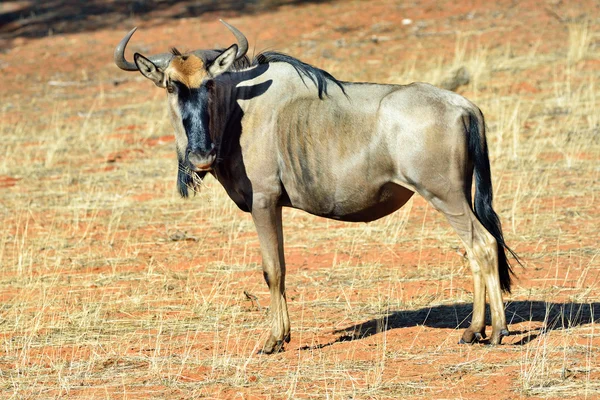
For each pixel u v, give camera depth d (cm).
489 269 2438
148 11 10556
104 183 5194
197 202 4678
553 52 7594
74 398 2255
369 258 3572
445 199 2441
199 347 2658
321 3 10088
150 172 5406
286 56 2616
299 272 3453
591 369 2216
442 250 3622
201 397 2216
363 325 2811
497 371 2264
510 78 6931
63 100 7825
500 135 5272
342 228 4038
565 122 5650
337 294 3156
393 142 2438
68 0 11394
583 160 4884
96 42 9550
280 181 2577
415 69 7419
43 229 4309
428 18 9106
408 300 3036
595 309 2775
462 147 2419
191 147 2420
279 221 2630
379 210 2578
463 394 2123
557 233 3716
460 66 6862
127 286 3394
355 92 2538
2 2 11531
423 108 2430
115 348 2689
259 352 2569
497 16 8888
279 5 10181
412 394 2147
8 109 7594
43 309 3044
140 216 4488
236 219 4331
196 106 2444
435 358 2402
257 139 2556
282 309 2603
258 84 2583
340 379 2281
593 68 7000
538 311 2805
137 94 7888
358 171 2489
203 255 3778
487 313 2852
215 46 8750
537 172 4688
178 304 3155
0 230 4303
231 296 3186
